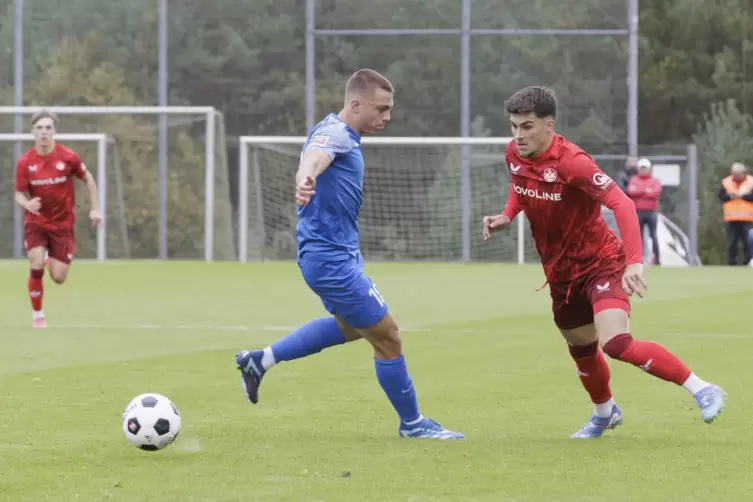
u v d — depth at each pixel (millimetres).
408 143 76375
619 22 77062
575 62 77375
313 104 78312
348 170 17672
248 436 17547
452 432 17641
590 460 15516
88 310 40062
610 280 17016
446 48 77875
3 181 77500
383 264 71875
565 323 17734
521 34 77500
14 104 78750
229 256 77312
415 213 76812
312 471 14820
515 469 14922
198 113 76562
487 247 76188
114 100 78562
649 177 71000
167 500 13211
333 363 26406
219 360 26938
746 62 116250
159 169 76938
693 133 117375
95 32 78750
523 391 22469
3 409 20031
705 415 16125
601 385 17594
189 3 78188
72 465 15234
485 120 77688
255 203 76938
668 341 31062
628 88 77250
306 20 78188
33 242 35031
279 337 31828
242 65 78188
